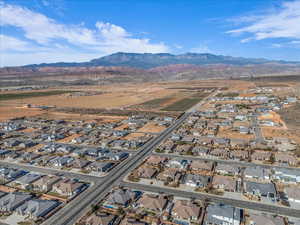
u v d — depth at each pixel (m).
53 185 77.56
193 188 76.00
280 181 78.62
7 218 63.22
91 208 65.88
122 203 66.81
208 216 59.91
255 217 58.28
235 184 75.06
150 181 81.38
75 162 96.75
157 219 60.41
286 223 57.62
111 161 100.44
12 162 102.12
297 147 107.62
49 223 60.06
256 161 95.56
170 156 104.25
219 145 116.44
